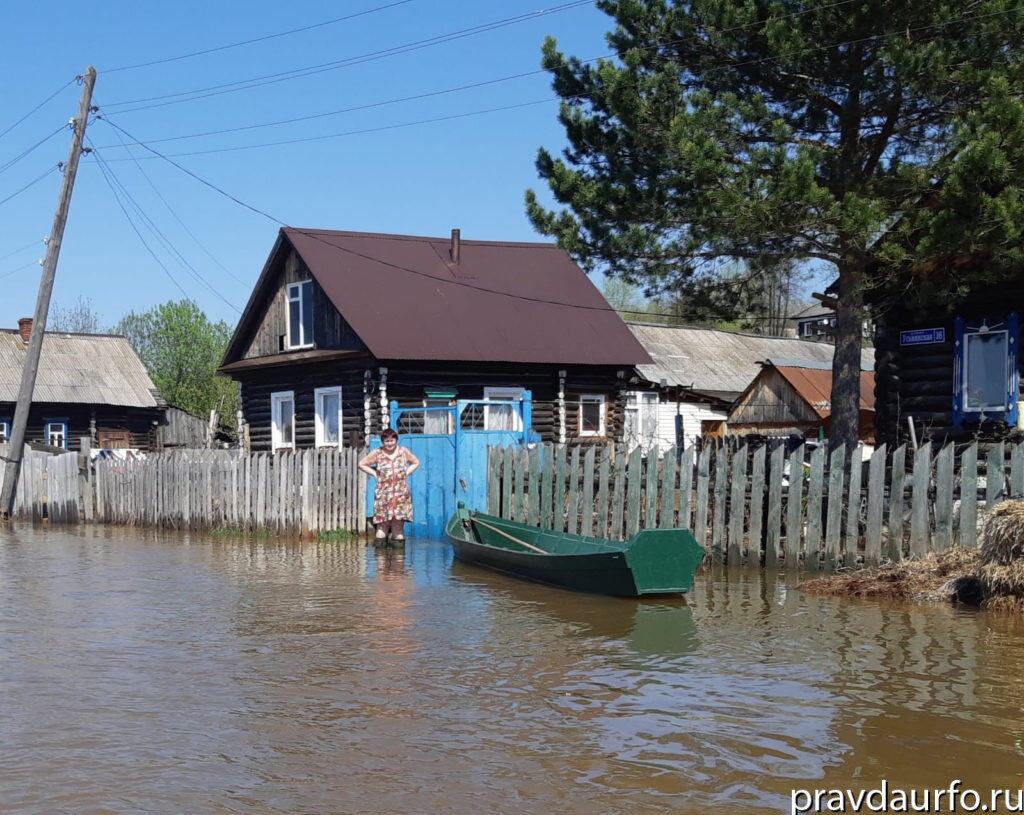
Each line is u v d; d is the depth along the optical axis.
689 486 14.28
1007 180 14.24
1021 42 14.70
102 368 44.69
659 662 8.50
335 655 8.87
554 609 11.20
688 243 16.08
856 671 8.07
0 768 5.96
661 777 5.79
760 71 16.64
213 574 14.45
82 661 8.66
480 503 18.91
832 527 12.86
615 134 16.95
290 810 5.34
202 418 48.19
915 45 14.95
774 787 5.66
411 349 25.59
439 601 11.81
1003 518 10.62
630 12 16.66
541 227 17.28
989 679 7.78
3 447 27.97
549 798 5.50
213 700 7.38
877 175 16.50
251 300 30.28
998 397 17.58
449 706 7.20
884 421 18.94
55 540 20.70
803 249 16.47
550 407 28.22
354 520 19.28
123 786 5.67
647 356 29.05
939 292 15.84
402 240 30.22
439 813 5.30
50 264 26.59
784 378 35.78
